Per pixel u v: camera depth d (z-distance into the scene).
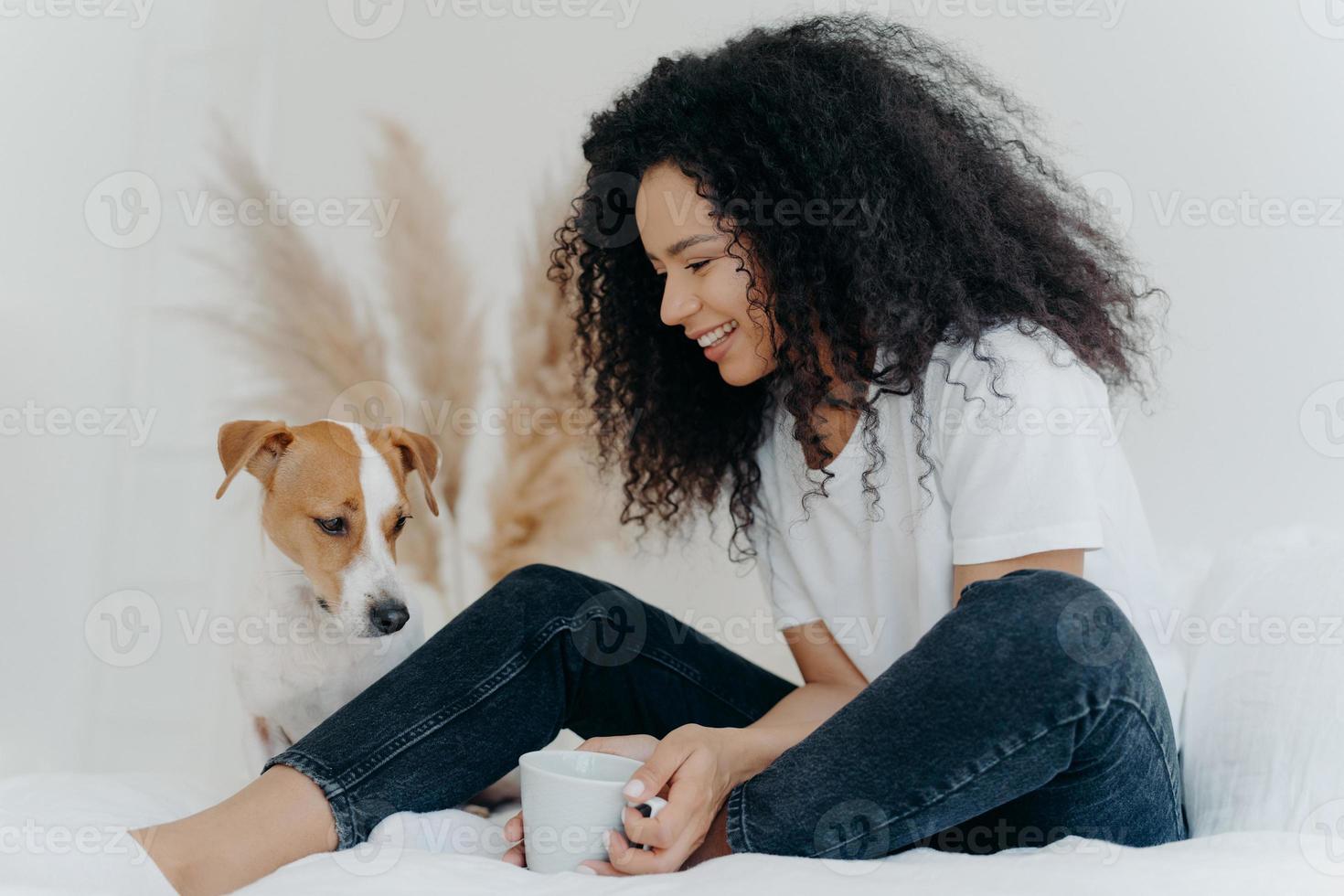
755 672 1.37
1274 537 1.47
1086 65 2.12
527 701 1.10
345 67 2.60
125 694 2.42
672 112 1.31
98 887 0.85
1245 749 1.10
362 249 2.56
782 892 0.79
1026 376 1.11
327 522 1.42
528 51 2.57
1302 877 0.81
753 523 1.45
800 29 1.42
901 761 0.88
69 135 2.51
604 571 2.45
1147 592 1.19
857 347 1.23
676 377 1.50
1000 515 1.07
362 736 1.01
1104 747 0.90
